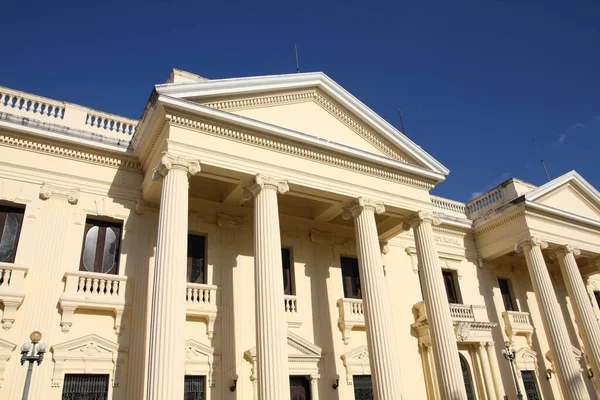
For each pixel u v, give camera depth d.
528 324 22.02
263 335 12.17
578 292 20.92
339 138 16.19
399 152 17.31
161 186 13.72
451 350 15.02
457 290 21.39
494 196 22.80
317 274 17.34
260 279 12.79
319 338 16.36
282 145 14.48
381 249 19.34
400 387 13.54
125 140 15.23
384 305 14.41
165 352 10.53
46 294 12.72
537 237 20.67
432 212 17.05
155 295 11.16
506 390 19.91
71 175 14.24
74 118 14.98
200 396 13.65
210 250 15.52
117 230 14.61
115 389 12.59
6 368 11.62
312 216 18.03
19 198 13.35
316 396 15.30
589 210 23.78
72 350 12.42
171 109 12.76
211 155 13.16
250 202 16.12
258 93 14.75
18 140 13.75
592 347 20.12
